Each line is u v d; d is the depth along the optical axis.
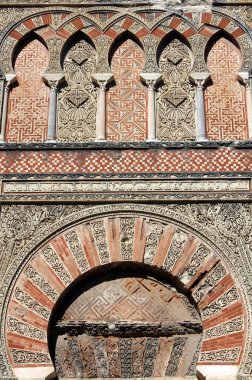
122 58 11.49
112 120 11.05
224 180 10.45
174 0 11.71
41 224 10.23
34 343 9.54
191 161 10.57
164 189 10.38
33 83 11.34
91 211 10.28
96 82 11.28
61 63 11.45
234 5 11.70
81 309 10.07
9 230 10.18
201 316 9.78
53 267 9.99
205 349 9.55
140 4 11.70
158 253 10.07
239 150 10.65
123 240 10.13
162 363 9.84
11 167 10.54
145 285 10.20
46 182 10.45
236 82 11.34
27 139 10.95
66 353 9.87
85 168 10.52
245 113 11.09
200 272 9.95
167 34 11.59
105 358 9.87
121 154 10.61
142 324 9.96
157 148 10.66
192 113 11.12
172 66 11.47
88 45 11.64
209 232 10.15
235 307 9.72
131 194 10.34
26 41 11.66
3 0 11.71
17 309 9.72
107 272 10.23
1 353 9.45
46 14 11.70
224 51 11.56
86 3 11.70
